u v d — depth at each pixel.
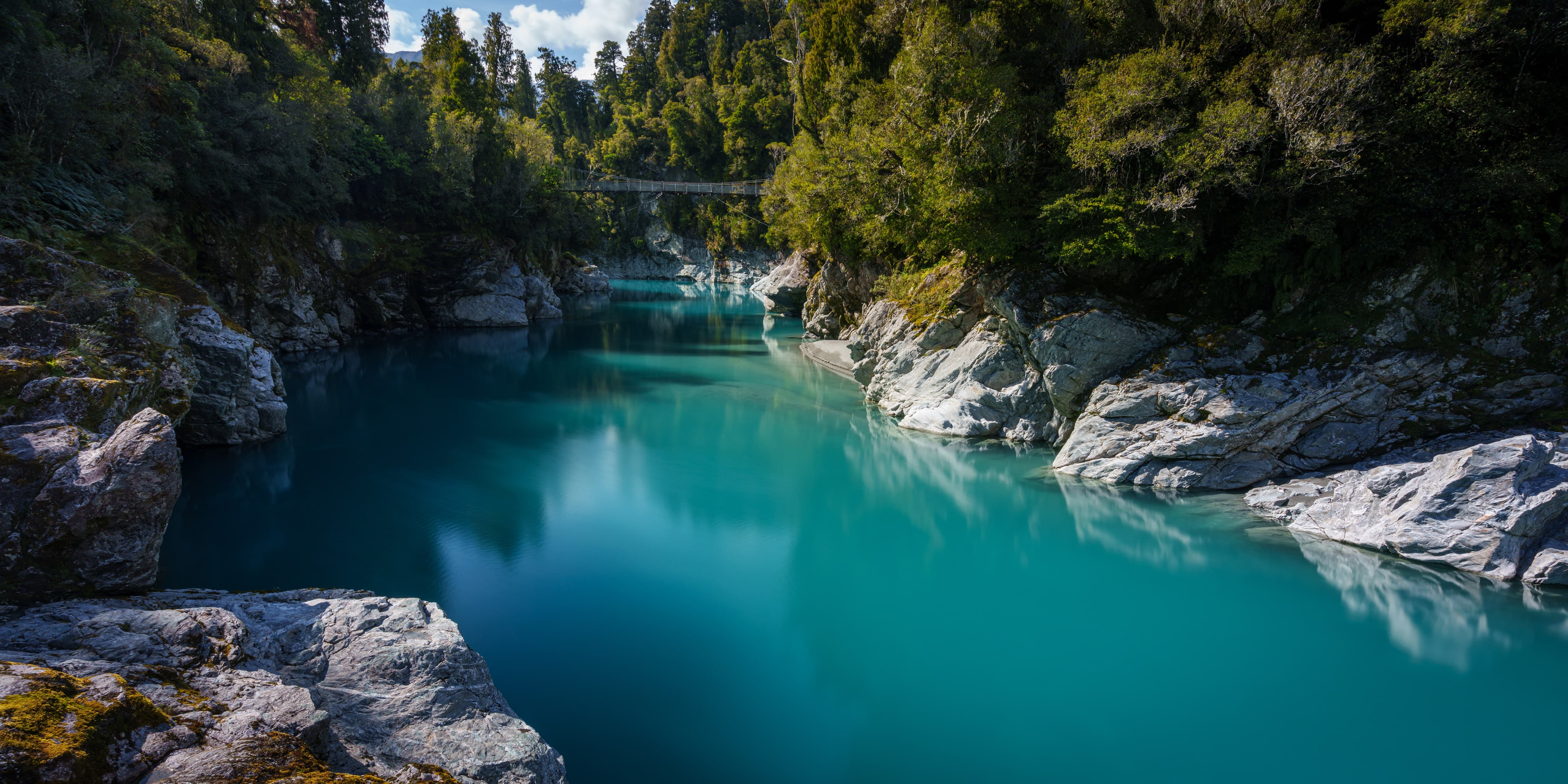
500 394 38.03
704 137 108.50
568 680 13.88
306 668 9.50
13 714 5.32
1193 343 23.14
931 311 31.78
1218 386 21.28
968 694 13.55
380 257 53.81
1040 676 14.15
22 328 13.51
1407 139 19.98
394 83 64.38
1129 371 23.56
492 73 98.25
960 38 28.70
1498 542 16.03
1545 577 15.61
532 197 70.44
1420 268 20.22
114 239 25.02
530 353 50.78
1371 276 21.05
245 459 25.84
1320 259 21.80
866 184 31.94
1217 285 24.16
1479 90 19.06
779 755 11.96
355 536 20.19
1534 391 18.34
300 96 45.44
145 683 7.49
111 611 9.28
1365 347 20.41
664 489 24.38
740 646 15.17
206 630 9.11
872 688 13.80
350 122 49.06
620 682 13.88
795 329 64.44
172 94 35.12
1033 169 26.83
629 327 65.31
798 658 14.75
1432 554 16.72
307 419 31.89
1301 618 15.76
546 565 18.77
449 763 8.27
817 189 38.81
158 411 14.72
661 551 19.73
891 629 15.89
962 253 31.59
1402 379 19.69
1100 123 22.78
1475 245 19.75
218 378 25.45
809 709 13.12
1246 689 13.60
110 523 11.00
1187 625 15.80
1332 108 19.80
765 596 17.31
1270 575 17.36
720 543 20.27
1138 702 13.32
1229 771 11.51
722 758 11.85
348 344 50.25
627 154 116.44
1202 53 22.98
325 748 7.59
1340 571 17.25
